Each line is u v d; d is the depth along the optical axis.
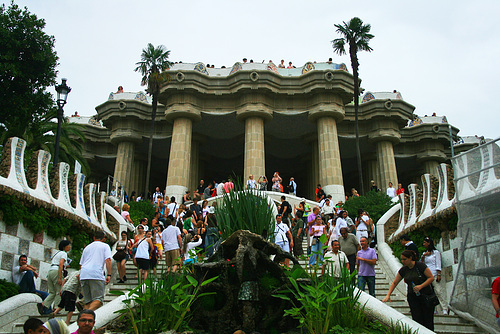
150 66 30.44
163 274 7.77
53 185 12.70
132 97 36.06
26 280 10.07
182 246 12.31
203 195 26.77
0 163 10.82
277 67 33.72
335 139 30.91
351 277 7.58
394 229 16.03
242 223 9.23
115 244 14.75
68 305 8.17
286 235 12.65
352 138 35.19
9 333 7.70
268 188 46.22
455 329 8.81
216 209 9.62
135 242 12.32
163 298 6.98
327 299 6.85
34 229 10.94
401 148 37.78
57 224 11.83
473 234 8.77
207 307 7.66
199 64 32.09
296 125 34.12
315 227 12.72
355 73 28.92
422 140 37.38
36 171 11.80
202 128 34.91
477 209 8.83
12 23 19.94
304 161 40.28
